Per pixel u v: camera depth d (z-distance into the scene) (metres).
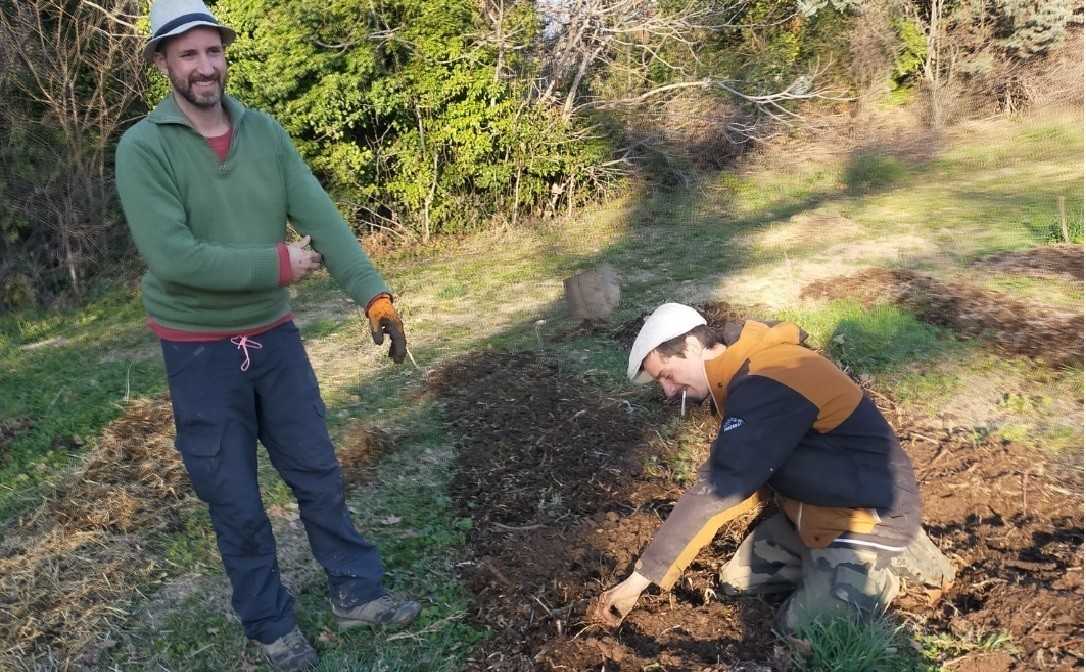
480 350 5.82
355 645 2.87
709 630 2.80
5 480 4.30
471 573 3.23
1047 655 2.54
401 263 9.08
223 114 2.45
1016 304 5.80
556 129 10.55
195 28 2.28
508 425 4.53
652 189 11.70
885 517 2.63
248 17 8.63
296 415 2.64
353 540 2.84
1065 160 11.85
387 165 9.73
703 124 11.92
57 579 3.37
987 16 15.37
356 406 5.01
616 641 2.72
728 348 2.58
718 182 11.88
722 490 2.43
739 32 13.82
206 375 2.48
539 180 10.53
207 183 2.40
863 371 4.96
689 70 12.27
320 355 6.08
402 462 4.21
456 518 3.66
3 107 8.29
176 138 2.36
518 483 3.92
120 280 8.84
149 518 3.82
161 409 5.16
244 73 8.82
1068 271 6.58
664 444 4.22
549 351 5.70
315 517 2.75
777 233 8.84
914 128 14.20
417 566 3.31
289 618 2.75
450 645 2.84
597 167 11.11
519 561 3.25
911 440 4.13
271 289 2.55
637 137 11.80
